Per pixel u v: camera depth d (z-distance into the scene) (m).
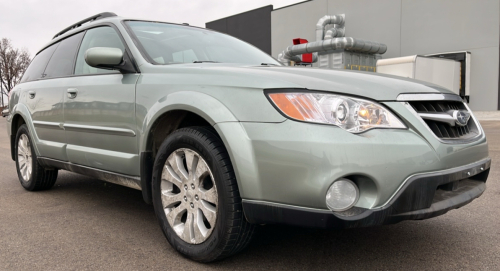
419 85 2.21
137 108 2.57
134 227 2.88
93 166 3.05
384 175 1.82
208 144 2.09
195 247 2.21
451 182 2.07
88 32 3.45
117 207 3.42
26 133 3.98
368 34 19.84
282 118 1.88
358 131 1.85
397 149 1.86
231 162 2.01
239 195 2.03
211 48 3.23
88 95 3.02
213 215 2.11
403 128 1.94
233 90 2.08
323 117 1.84
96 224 2.95
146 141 2.50
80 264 2.23
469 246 2.43
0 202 3.64
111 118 2.79
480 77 16.59
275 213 1.89
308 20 22.05
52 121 3.51
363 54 17.95
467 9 16.70
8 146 8.63
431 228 2.76
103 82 2.92
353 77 2.16
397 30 18.84
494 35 16.09
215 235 2.10
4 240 2.62
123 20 3.13
